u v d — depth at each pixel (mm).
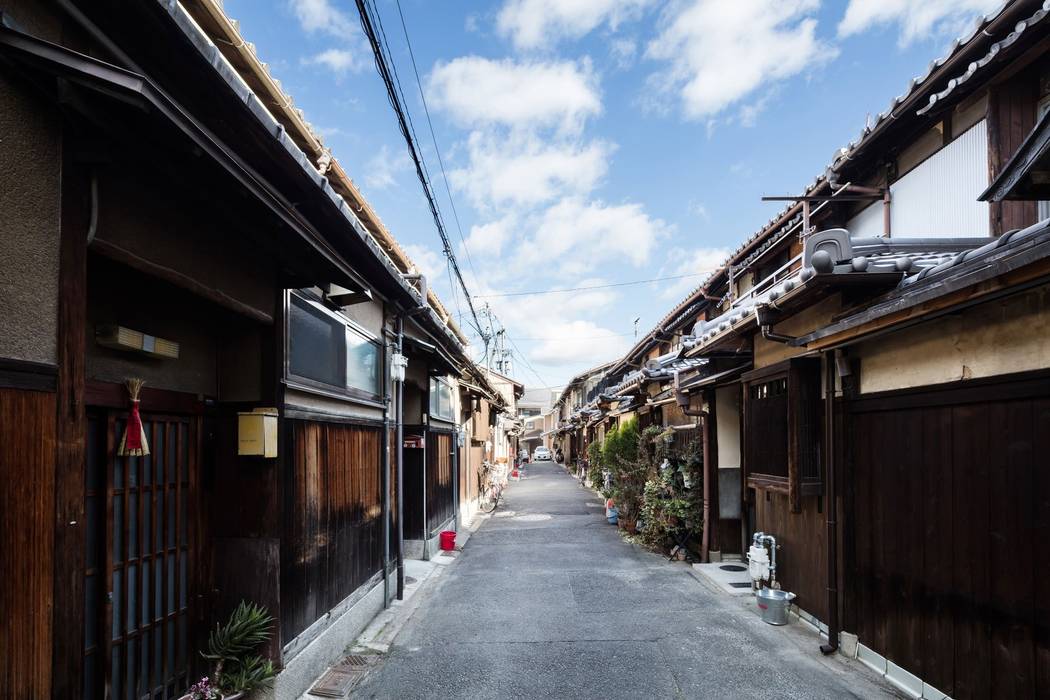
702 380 8758
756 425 6852
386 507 7137
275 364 4359
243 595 4234
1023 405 3385
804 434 5629
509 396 38781
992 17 4520
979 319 3676
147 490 3615
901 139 6578
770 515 6922
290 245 3729
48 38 2338
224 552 4273
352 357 6250
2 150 2150
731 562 8945
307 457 4883
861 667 4844
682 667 4996
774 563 6656
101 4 2271
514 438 40094
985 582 3641
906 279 4309
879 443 4762
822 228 8445
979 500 3705
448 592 7820
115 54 2494
